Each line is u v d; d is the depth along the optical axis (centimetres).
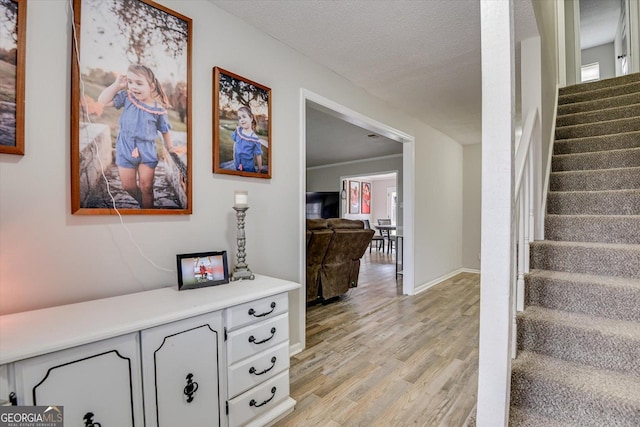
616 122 274
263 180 216
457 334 279
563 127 303
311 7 189
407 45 233
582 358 141
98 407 101
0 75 115
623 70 459
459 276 541
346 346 255
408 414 168
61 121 129
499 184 102
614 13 476
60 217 130
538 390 130
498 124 101
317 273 369
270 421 157
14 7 118
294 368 218
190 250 173
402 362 227
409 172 416
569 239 213
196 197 177
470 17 199
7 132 116
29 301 122
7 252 118
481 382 108
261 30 213
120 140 145
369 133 505
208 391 131
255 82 208
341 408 173
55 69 128
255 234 212
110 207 142
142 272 154
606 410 116
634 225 191
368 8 190
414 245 424
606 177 235
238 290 153
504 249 102
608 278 168
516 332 152
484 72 102
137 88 151
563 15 387
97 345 101
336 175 797
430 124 449
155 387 115
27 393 88
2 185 117
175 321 119
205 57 181
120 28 145
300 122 243
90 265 138
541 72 220
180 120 167
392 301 389
